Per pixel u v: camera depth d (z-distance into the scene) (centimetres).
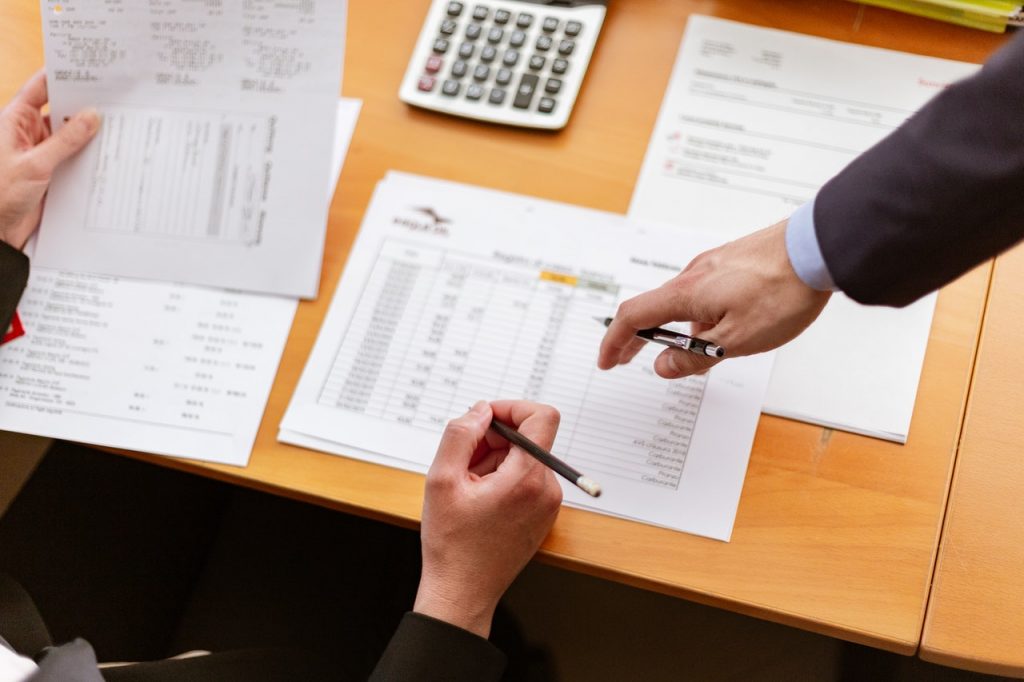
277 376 74
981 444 67
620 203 77
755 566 65
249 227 77
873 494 67
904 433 68
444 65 82
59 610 84
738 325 61
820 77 79
